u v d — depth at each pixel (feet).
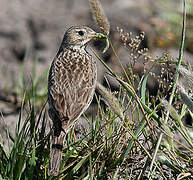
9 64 59.26
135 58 31.22
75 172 27.61
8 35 65.16
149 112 26.12
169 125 28.63
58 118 29.22
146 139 28.35
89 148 28.25
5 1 74.13
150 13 67.21
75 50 34.27
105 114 33.50
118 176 28.66
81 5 73.46
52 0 76.43
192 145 25.66
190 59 55.57
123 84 26.00
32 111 28.40
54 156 26.71
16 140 27.58
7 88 51.21
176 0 67.36
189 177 26.76
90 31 34.47
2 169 26.63
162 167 29.89
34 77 49.96
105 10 69.21
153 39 60.23
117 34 55.11
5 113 44.70
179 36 61.36
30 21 68.49
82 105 30.50
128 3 71.10
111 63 50.70
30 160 27.73
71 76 31.63
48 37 64.95
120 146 30.01
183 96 24.23
